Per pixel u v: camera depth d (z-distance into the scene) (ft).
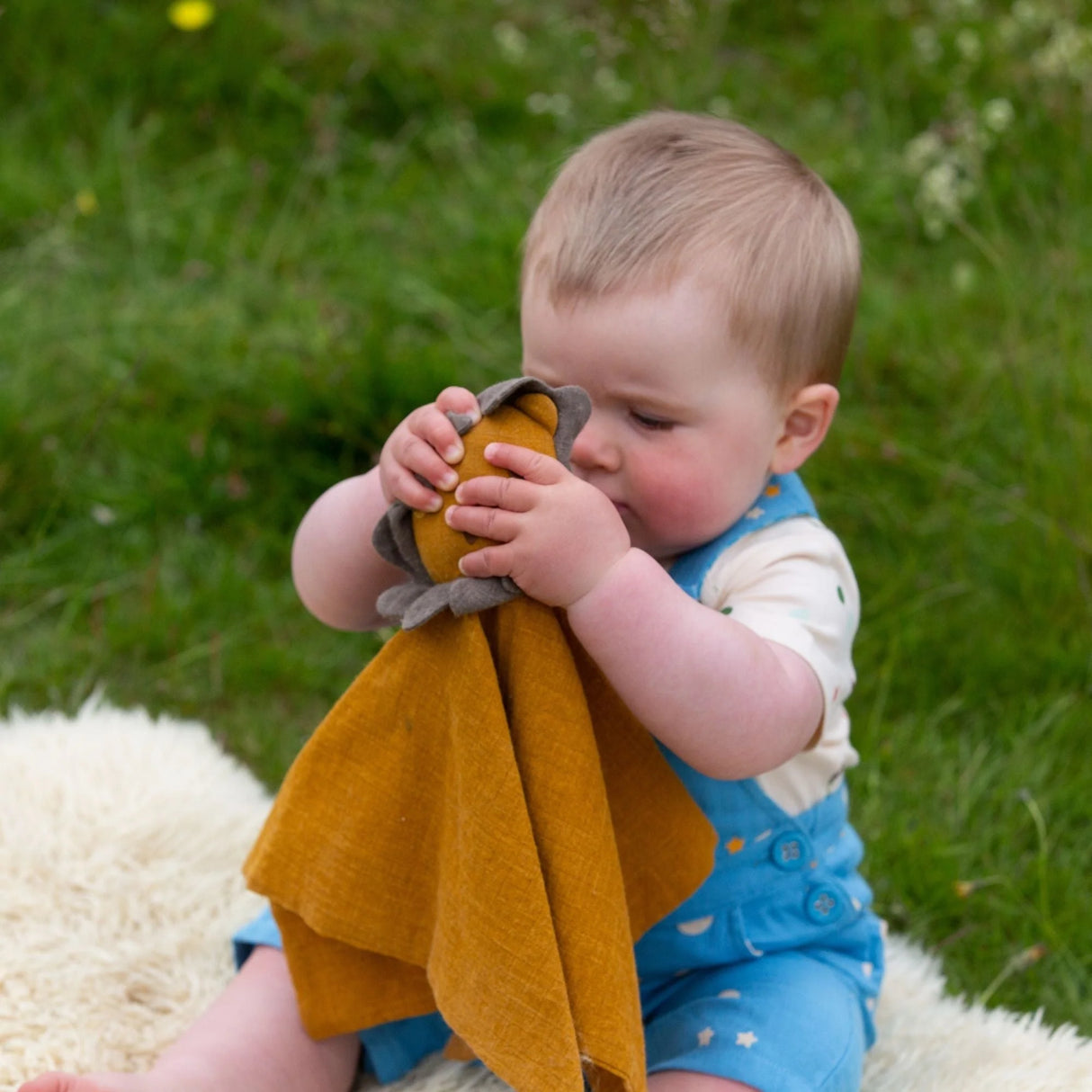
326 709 8.12
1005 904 6.66
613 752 4.73
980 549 9.05
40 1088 4.78
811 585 5.02
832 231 5.32
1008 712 7.93
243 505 9.30
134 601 8.68
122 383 9.38
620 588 4.37
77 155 12.40
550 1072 4.27
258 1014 5.30
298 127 13.11
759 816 5.20
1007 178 12.17
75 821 6.36
